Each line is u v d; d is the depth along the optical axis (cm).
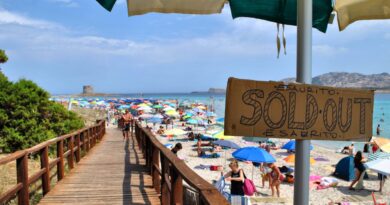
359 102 188
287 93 172
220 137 1733
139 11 237
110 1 229
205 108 5344
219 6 243
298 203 178
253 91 168
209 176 1535
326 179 1362
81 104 5600
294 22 254
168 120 3978
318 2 253
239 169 816
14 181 741
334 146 2602
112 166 973
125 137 2148
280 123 171
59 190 661
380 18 244
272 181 1173
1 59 1545
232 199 782
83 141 1211
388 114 5922
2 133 1126
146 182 743
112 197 611
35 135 1153
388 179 1414
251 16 255
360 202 1121
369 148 2084
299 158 179
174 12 240
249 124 168
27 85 1287
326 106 180
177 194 351
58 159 738
